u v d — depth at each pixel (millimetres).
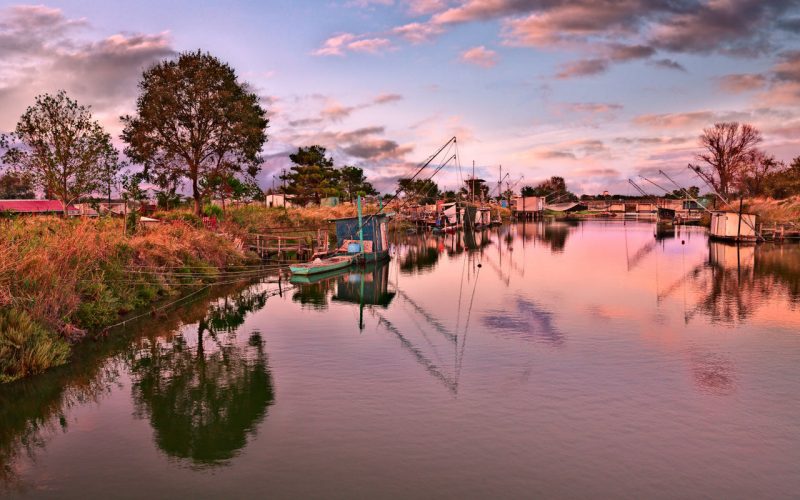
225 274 34875
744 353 17172
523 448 10766
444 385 14398
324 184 96000
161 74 48188
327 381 14797
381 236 46500
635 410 12633
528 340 19109
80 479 9742
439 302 27016
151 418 12398
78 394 13914
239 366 16203
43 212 50344
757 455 10477
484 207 109062
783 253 47719
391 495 9094
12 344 15102
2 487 9492
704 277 34344
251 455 10562
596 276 35750
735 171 95375
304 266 35781
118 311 22297
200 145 50031
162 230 34125
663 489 9289
